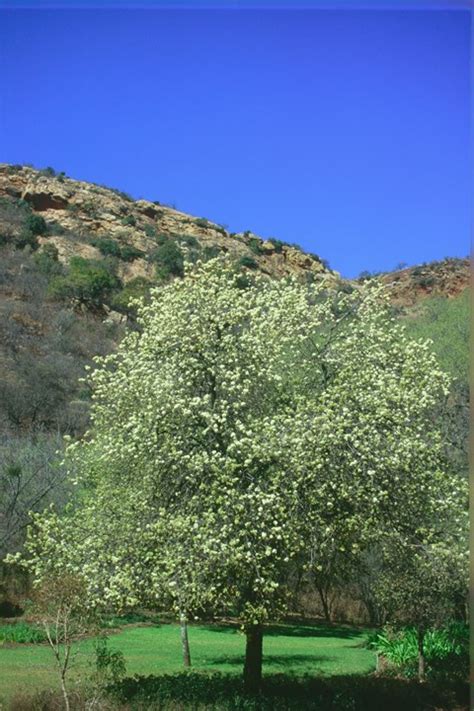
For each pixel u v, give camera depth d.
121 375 13.08
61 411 39.03
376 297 14.58
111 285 59.31
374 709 13.45
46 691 12.01
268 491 11.62
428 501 12.65
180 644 23.77
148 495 12.53
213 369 12.40
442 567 12.75
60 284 56.44
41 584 11.37
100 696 11.44
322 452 11.68
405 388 12.76
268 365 12.83
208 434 12.22
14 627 22.12
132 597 11.24
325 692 13.71
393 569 15.62
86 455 14.86
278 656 22.06
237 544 11.42
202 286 13.71
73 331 50.72
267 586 11.23
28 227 70.75
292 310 13.55
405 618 16.23
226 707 11.97
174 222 90.00
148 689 12.83
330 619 30.14
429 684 14.82
